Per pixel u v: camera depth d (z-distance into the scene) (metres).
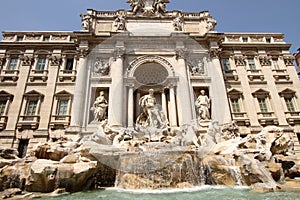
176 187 12.05
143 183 12.19
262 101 26.92
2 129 23.45
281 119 25.48
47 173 11.46
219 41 28.77
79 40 27.09
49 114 24.31
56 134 23.22
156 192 10.91
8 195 10.38
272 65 29.27
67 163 12.92
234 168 13.05
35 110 24.86
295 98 27.08
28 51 27.84
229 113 23.14
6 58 27.45
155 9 31.03
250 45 29.92
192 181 12.70
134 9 30.31
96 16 29.75
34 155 15.30
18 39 28.88
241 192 10.40
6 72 26.62
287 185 11.83
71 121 21.88
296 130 25.16
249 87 27.23
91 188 12.46
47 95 25.38
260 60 29.34
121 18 29.06
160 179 12.33
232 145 16.52
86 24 27.83
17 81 26.06
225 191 10.77
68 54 28.16
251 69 28.67
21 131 23.44
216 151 16.25
